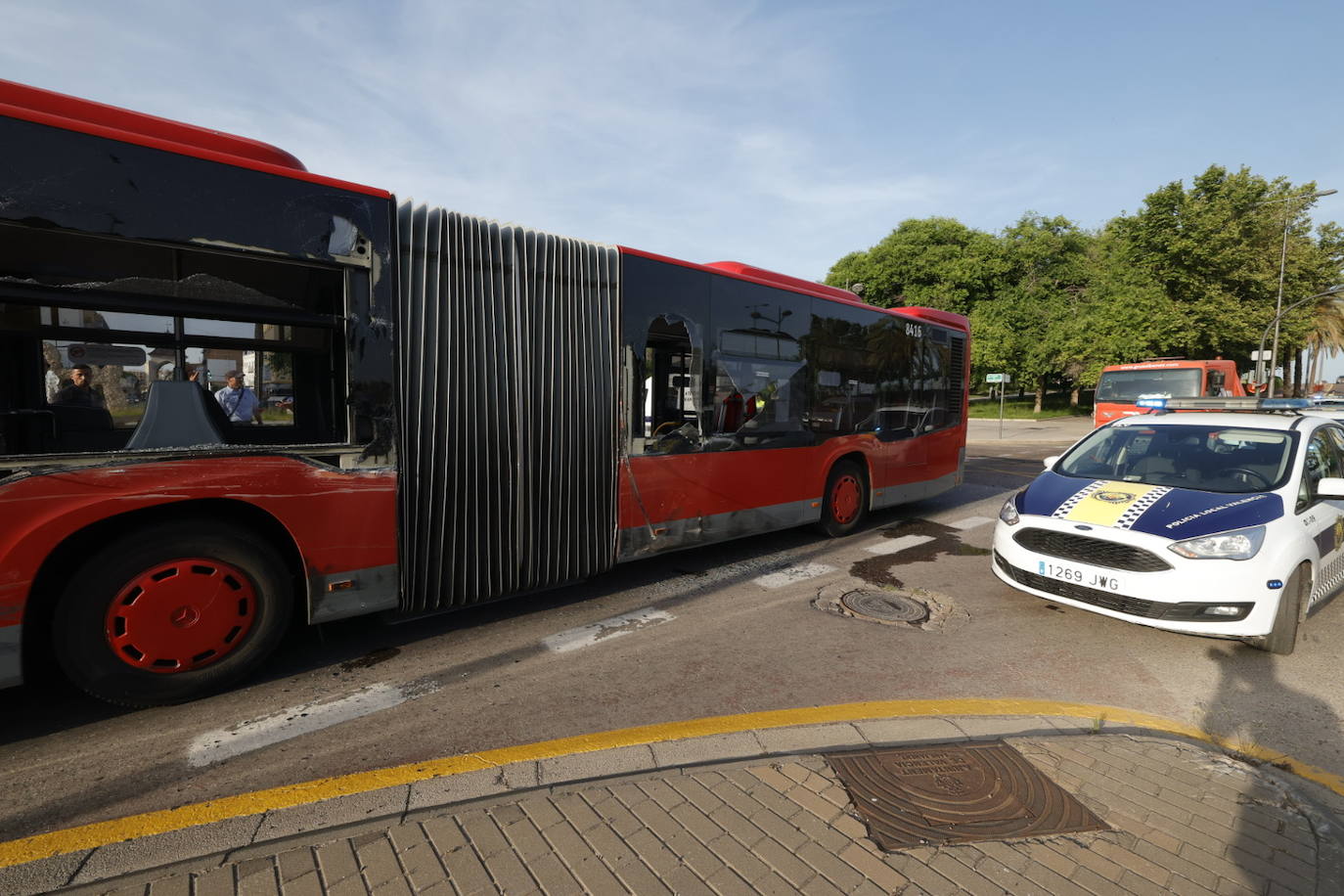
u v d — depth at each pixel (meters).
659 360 5.35
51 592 3.07
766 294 6.26
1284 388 37.53
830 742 2.97
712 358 5.76
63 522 2.93
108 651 3.12
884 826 2.38
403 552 3.96
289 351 3.63
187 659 3.31
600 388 4.91
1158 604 4.10
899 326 8.16
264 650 3.54
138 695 3.22
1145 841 2.33
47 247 2.92
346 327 3.68
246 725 3.18
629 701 3.47
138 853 2.20
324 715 3.29
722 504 5.94
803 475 6.81
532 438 4.52
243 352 3.50
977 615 4.96
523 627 4.59
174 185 3.15
